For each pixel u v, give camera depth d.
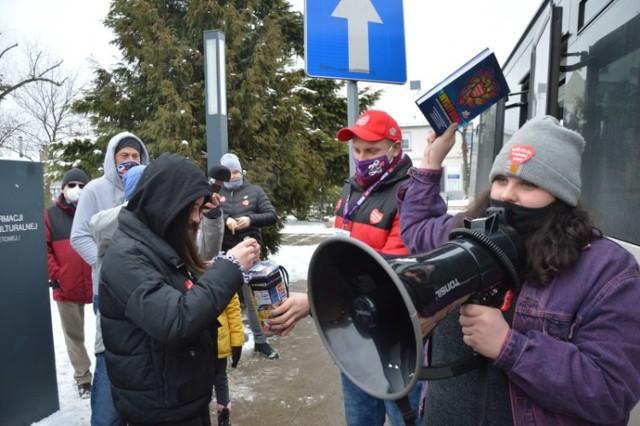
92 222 2.31
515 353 0.98
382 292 0.98
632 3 1.75
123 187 2.94
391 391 0.93
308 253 9.82
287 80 7.58
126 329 1.70
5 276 2.94
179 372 1.71
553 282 1.07
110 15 7.29
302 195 8.09
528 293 1.08
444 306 0.89
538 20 2.93
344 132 2.25
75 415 3.24
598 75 2.05
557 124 1.12
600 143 2.03
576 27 2.34
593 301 1.02
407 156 2.17
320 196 9.27
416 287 0.85
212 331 1.89
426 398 1.39
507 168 1.12
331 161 8.99
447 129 1.45
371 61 2.87
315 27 2.74
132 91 7.38
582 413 0.97
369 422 2.15
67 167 7.71
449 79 1.36
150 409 1.70
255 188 4.52
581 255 1.07
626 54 1.80
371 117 2.09
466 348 1.25
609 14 1.95
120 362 1.70
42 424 3.11
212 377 1.87
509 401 1.13
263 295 1.60
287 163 7.48
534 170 1.07
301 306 1.63
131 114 7.66
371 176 2.14
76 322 3.55
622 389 0.96
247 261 1.75
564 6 2.53
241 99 6.83
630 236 1.76
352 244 0.92
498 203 1.17
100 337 2.35
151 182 1.74
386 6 2.87
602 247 1.07
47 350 3.21
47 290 3.22
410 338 0.94
